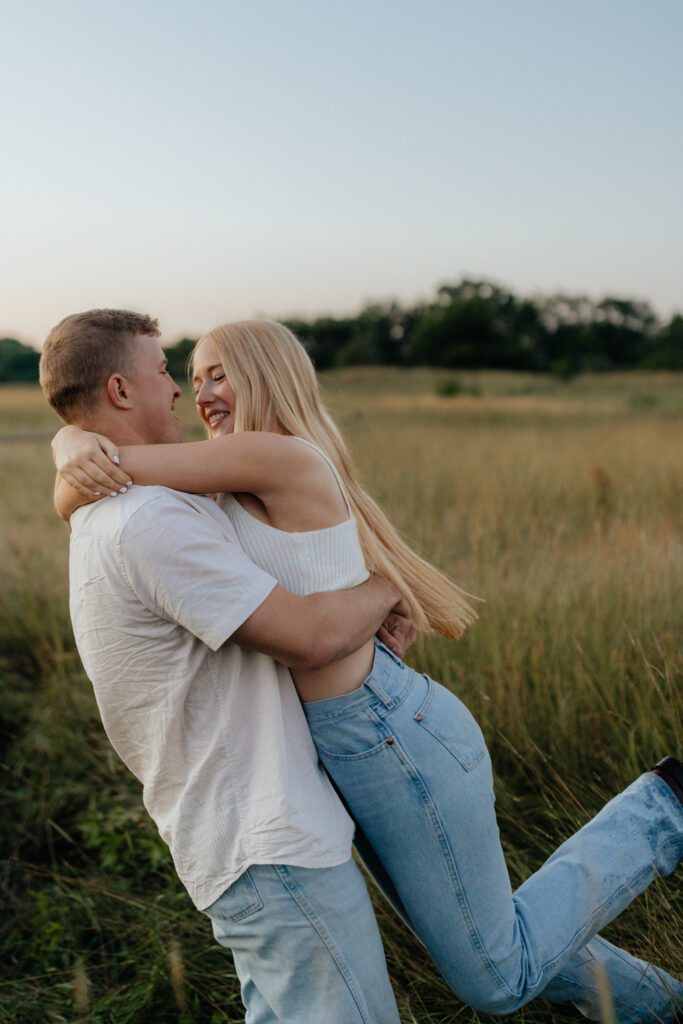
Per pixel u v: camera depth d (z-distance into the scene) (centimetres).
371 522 179
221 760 147
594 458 865
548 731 289
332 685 157
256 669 151
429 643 338
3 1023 216
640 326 9944
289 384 171
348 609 152
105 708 153
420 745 155
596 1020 185
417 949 219
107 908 262
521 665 319
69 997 223
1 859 294
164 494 148
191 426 1245
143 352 162
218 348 174
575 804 249
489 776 163
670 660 282
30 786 331
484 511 573
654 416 1723
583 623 339
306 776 148
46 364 161
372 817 157
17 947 252
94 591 147
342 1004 144
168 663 147
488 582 395
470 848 156
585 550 448
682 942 192
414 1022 191
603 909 166
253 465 155
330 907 143
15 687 427
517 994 159
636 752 263
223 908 148
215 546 145
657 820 171
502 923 159
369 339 9569
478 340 9081
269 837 141
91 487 149
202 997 218
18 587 510
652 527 480
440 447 1084
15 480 895
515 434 1305
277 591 145
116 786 329
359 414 2052
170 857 270
